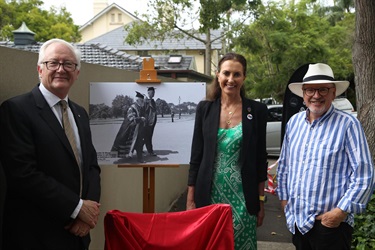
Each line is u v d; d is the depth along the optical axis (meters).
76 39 32.50
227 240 2.87
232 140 3.28
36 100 2.64
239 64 3.32
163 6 16.80
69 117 2.81
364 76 5.89
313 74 3.06
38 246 2.54
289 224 3.19
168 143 3.84
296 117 3.27
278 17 16.52
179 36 17.95
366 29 5.86
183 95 3.90
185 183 8.84
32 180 2.46
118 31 33.22
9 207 2.56
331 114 3.04
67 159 2.63
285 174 3.31
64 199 2.51
